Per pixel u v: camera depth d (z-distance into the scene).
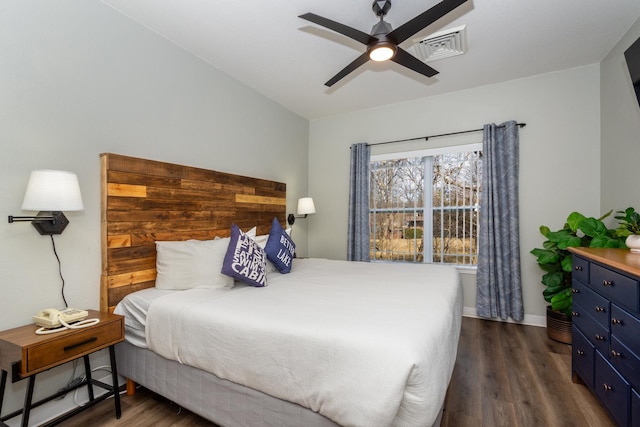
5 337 1.44
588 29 2.41
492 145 3.29
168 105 2.50
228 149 3.11
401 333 1.23
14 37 1.64
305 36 2.48
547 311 2.94
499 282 3.24
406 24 1.72
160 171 2.33
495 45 2.63
